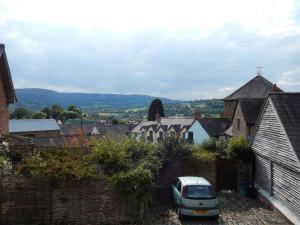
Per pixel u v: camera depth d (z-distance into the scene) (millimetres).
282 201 17609
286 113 17609
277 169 18562
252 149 23328
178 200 17328
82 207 15180
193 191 16672
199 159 22156
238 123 43031
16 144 23594
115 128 89188
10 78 26031
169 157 21344
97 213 15242
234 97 52969
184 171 21969
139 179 15328
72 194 15141
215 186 22672
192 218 16922
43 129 68562
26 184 14953
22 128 66188
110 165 17172
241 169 23484
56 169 15031
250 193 21812
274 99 18672
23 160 18641
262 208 19312
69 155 19547
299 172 14633
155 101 102375
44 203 15031
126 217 15359
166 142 21812
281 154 17203
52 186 15039
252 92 50938
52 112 124875
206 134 53469
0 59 25078
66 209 15109
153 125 71500
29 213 14984
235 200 21250
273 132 18812
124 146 19703
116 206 15320
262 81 51844
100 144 18312
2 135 23672
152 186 16031
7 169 16562
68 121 106062
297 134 16219
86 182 15195
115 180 15188
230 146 23922
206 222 16609
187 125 61875
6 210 14898
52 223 15023
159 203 20297
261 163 21641
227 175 23688
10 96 26875
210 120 55656
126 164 17219
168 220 16797
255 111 41125
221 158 23547
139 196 15367
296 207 15547
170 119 71562
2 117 25922
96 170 16406
